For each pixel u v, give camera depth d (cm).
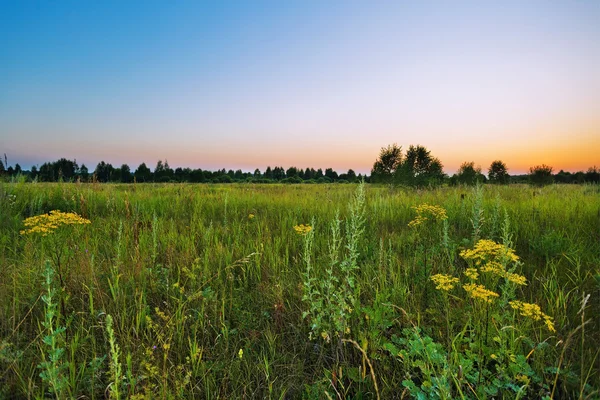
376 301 261
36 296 281
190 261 384
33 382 191
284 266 382
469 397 187
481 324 231
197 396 200
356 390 202
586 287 309
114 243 430
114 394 172
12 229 505
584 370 198
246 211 760
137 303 278
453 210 701
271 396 199
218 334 250
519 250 441
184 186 1188
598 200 743
